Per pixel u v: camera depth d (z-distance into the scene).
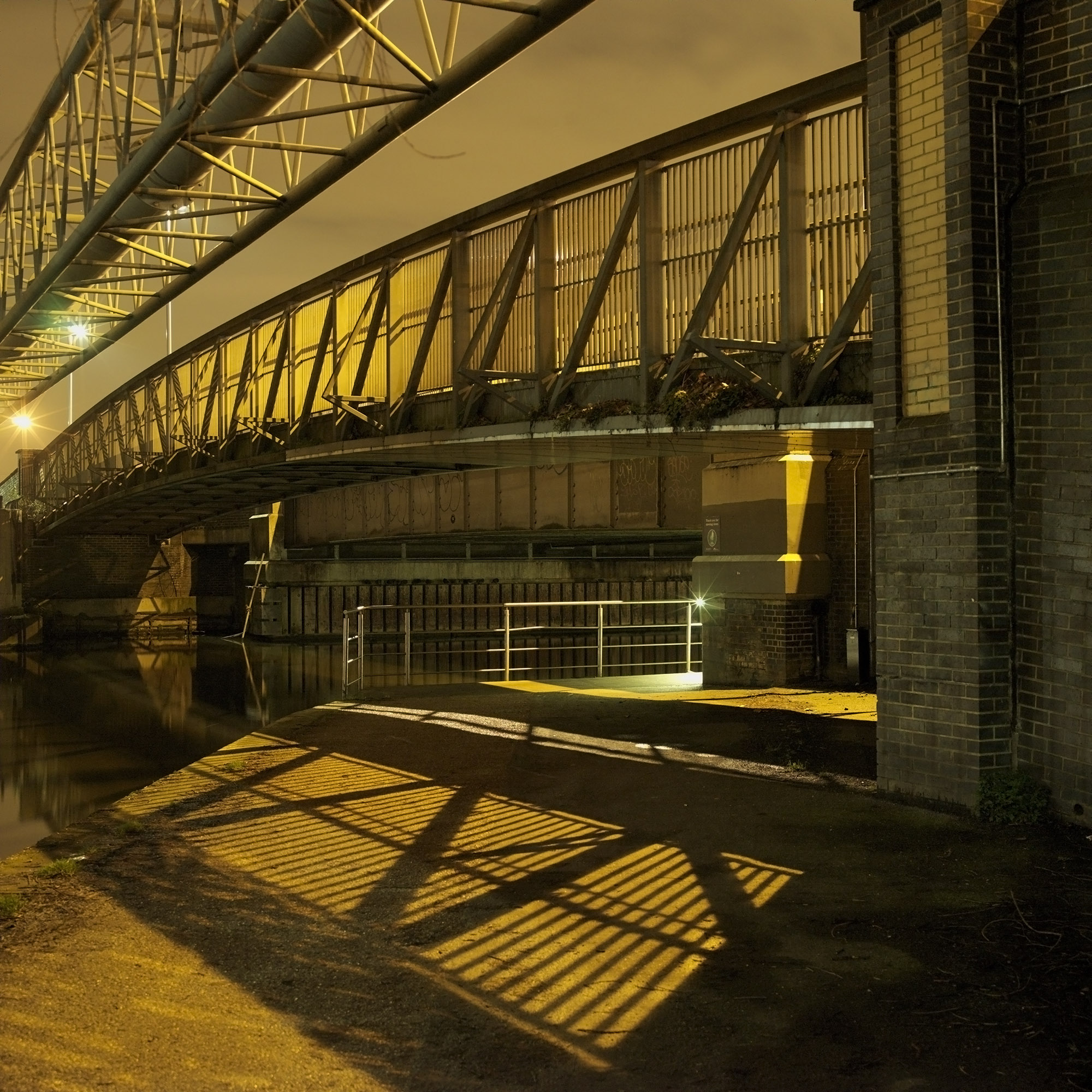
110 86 13.55
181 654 37.22
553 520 21.53
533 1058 3.79
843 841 6.39
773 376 10.48
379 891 5.70
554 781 8.29
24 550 45.75
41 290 18.94
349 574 36.47
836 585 13.69
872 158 7.62
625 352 12.19
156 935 5.05
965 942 4.78
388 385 16.80
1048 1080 3.59
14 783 15.95
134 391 33.84
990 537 6.88
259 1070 3.70
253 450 22.84
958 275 6.93
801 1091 3.54
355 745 10.16
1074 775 6.55
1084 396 6.57
